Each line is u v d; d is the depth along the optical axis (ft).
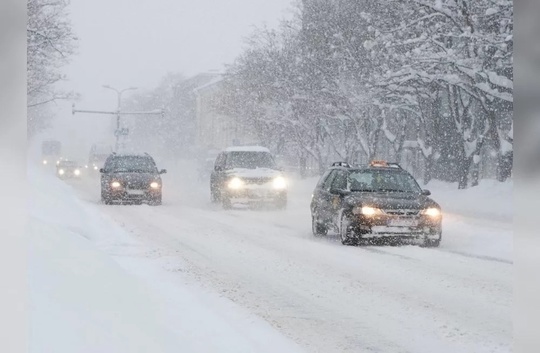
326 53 220.64
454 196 161.79
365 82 196.65
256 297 53.67
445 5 151.74
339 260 74.38
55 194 124.67
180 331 37.96
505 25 146.72
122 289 39.60
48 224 49.03
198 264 70.59
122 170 164.45
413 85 188.44
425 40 154.61
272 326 43.98
